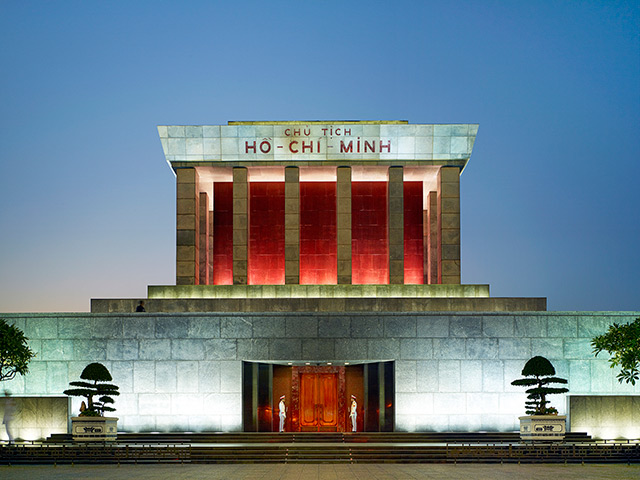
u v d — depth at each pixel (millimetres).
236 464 33344
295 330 42125
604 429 39031
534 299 45875
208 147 52250
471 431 41344
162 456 33812
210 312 42375
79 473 29438
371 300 45531
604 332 42219
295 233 51688
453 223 51844
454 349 42062
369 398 42438
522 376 41875
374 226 54844
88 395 37406
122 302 46688
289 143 52156
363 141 52125
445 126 52062
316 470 30703
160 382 41594
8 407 39031
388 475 28703
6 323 39125
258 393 42000
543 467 31938
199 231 55969
